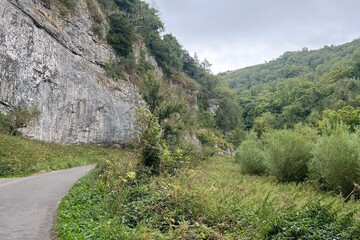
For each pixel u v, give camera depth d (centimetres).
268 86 15862
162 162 1424
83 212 908
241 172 3231
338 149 1912
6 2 3441
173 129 3491
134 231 737
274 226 860
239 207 1029
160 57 8312
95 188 1285
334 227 838
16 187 1520
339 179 1873
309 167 2306
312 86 9594
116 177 1239
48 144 3697
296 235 818
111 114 5456
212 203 990
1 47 3309
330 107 7606
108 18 6188
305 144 2566
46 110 3994
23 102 3584
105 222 753
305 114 8288
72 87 4584
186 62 10619
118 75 5984
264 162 3108
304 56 19100
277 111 10906
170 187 1031
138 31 7569
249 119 11594
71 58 4675
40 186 1559
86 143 4875
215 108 10231
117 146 5441
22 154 2589
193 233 750
